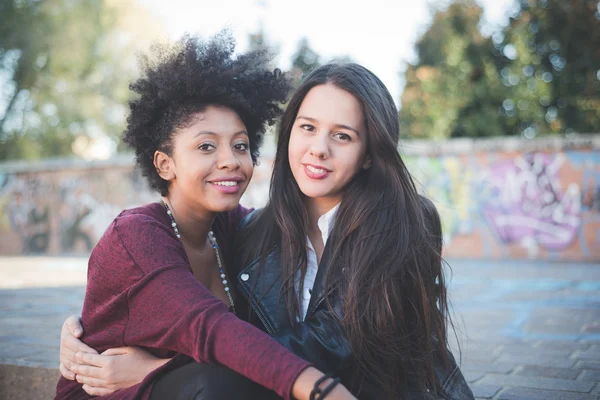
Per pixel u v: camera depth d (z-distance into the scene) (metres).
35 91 18.48
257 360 1.30
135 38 19.00
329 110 1.73
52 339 3.17
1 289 5.87
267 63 1.89
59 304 4.71
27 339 3.17
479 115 14.98
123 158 12.75
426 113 15.03
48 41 17.61
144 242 1.50
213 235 1.92
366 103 1.74
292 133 1.82
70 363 1.60
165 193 1.77
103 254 1.55
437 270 1.86
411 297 1.74
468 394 1.84
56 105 18.52
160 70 1.67
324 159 1.74
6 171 13.70
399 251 1.72
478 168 10.45
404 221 1.77
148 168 1.77
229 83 1.69
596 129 14.86
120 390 1.49
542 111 15.16
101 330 1.58
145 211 1.69
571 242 9.95
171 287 1.43
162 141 1.69
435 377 1.76
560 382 2.41
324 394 1.26
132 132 1.75
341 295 1.68
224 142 1.65
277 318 1.79
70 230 13.25
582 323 3.82
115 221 1.59
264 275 1.86
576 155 9.90
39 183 13.47
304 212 1.89
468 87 15.23
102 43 18.72
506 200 10.30
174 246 1.54
